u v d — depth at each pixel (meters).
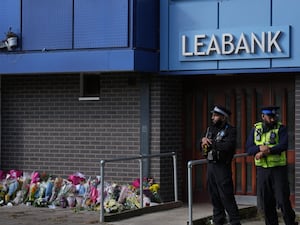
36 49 17.89
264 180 13.95
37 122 19.28
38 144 19.27
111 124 18.38
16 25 18.12
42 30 17.81
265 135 13.89
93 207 17.19
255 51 16.59
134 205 16.97
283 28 16.31
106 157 18.42
